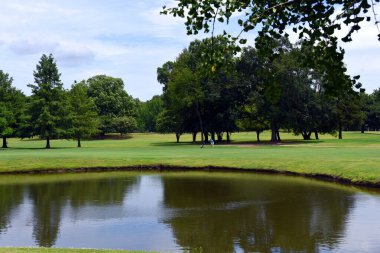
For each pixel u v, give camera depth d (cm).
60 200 2295
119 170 3738
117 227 1678
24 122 7069
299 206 2042
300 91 7194
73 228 1670
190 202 2194
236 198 2288
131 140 11000
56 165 3769
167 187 2719
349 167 3027
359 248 1351
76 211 1998
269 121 7762
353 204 2061
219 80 7831
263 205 2086
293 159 3697
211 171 3591
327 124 8106
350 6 607
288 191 2481
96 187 2758
